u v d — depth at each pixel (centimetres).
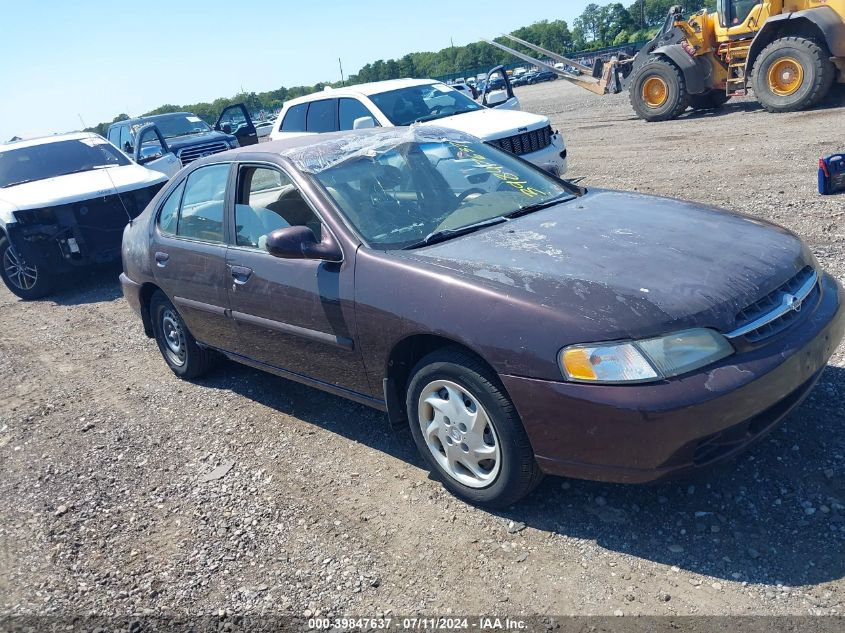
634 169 1024
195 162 487
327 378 388
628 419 262
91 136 1038
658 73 1510
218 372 554
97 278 979
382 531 325
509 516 319
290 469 392
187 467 413
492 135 829
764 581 259
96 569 331
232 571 314
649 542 288
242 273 413
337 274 353
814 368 290
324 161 402
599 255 310
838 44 1220
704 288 281
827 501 292
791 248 325
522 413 286
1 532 375
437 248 342
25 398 571
